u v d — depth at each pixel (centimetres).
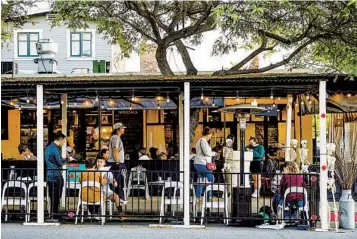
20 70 2384
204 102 1330
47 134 1775
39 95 1057
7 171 1158
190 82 1044
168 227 1045
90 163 1213
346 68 1324
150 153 1631
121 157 1248
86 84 1058
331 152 1083
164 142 1770
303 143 1307
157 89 1127
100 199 1066
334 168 1077
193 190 1077
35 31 2459
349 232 1008
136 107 1483
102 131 1778
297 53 1473
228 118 1750
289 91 1223
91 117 1775
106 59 2445
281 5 1227
